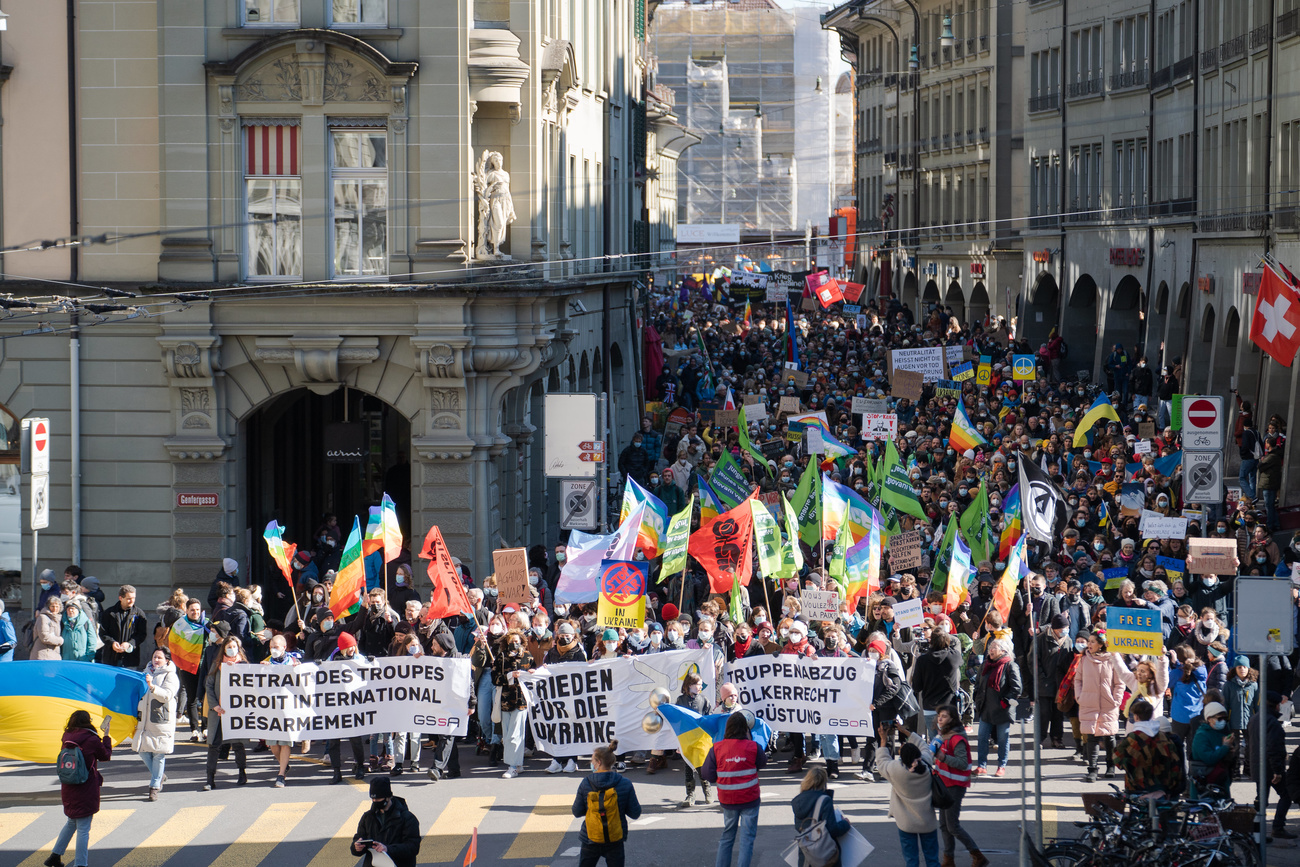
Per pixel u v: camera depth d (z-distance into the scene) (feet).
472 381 86.48
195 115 84.53
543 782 60.90
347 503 113.29
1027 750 66.03
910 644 65.77
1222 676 59.57
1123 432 111.65
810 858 43.78
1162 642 59.47
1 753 60.13
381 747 64.75
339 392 111.55
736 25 376.07
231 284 85.10
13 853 52.19
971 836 52.65
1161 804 45.60
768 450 115.24
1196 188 147.02
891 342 193.06
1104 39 181.47
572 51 97.30
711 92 370.12
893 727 50.98
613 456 128.98
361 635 69.51
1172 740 48.01
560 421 81.66
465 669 60.80
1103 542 79.82
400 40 84.58
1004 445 104.88
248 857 51.44
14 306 80.33
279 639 60.80
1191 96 150.20
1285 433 116.88
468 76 84.99
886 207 291.17
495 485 89.20
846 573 71.82
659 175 222.28
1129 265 169.37
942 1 255.09
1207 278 139.03
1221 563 70.85
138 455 86.33
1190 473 74.59
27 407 86.22
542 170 93.40
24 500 86.94
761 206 377.91
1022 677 68.59
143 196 85.76
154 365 85.76
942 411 131.03
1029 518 54.80
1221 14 139.54
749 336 214.90
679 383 165.37
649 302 199.93
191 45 84.38
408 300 84.58
